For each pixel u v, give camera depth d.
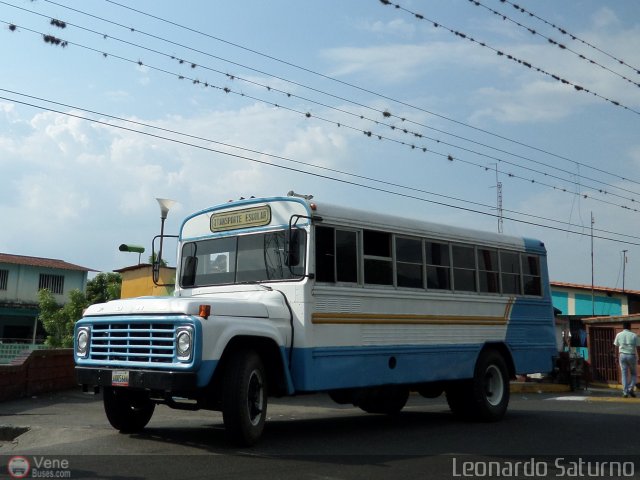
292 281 8.73
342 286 9.11
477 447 8.49
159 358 7.52
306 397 15.11
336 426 10.34
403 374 9.89
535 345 12.61
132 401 8.65
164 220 17.00
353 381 9.09
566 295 35.06
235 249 9.45
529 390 19.45
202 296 9.17
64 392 14.21
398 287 10.04
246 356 7.87
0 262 40.47
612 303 33.59
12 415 10.85
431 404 14.85
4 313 40.06
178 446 7.86
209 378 7.34
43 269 42.16
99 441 8.20
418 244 10.57
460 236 11.37
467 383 11.20
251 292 8.93
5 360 33.28
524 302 12.50
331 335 8.86
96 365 8.05
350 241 9.40
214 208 9.84
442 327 10.70
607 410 13.35
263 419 8.05
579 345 26.95
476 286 11.55
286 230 8.95
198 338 7.27
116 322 7.97
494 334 11.71
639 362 20.78
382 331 9.65
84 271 43.59
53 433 9.09
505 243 12.34
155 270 10.10
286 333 8.49
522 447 8.57
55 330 31.77
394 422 11.05
